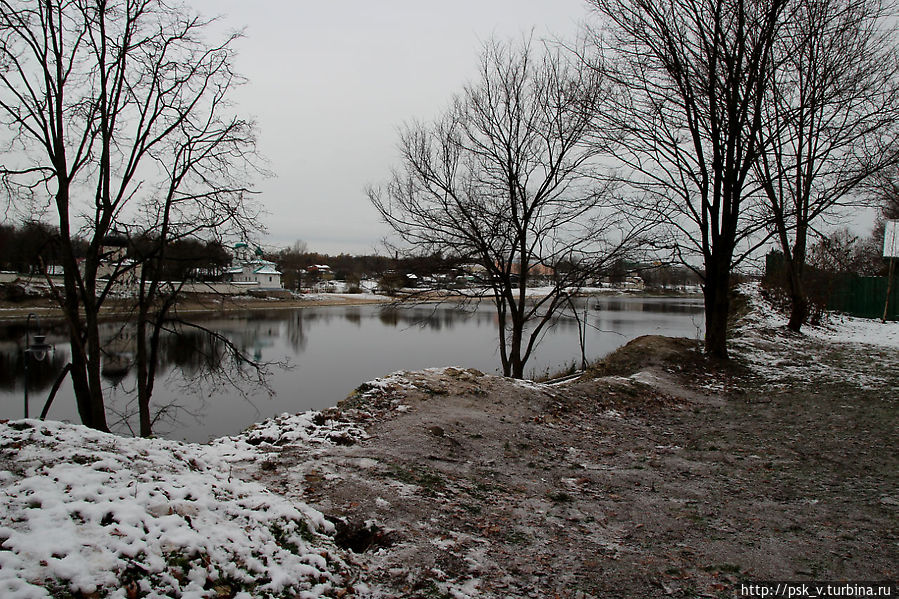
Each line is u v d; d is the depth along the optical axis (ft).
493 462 19.33
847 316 80.02
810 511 15.71
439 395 26.78
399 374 29.09
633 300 201.36
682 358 41.06
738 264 44.16
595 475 18.85
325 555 11.24
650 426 26.66
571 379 44.16
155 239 41.98
